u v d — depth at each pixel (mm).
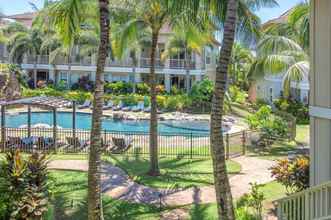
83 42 49938
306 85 36688
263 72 33812
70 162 20875
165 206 14312
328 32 11688
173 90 50375
